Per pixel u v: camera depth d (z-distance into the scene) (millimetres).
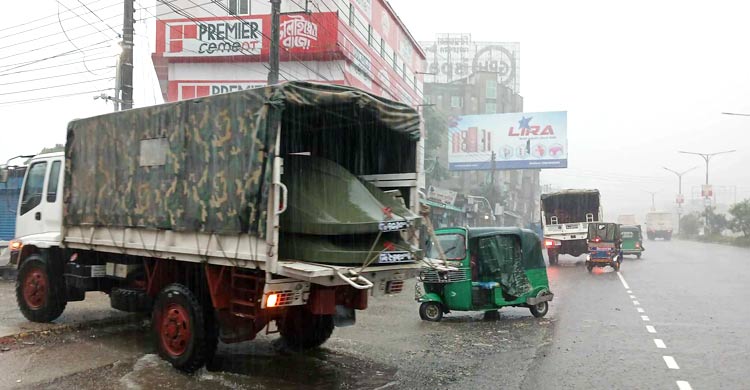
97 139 8391
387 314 12062
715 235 69750
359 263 6348
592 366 7812
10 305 11266
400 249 6730
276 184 6035
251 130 6285
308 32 26750
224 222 6473
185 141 7035
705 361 8156
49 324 9391
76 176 8758
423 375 7184
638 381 7102
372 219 6500
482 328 10594
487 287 11305
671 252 41781
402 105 7363
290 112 6883
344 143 7918
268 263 5996
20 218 10336
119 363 7340
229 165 6488
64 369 7023
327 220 6375
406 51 39906
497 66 95688
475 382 6930
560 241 27641
